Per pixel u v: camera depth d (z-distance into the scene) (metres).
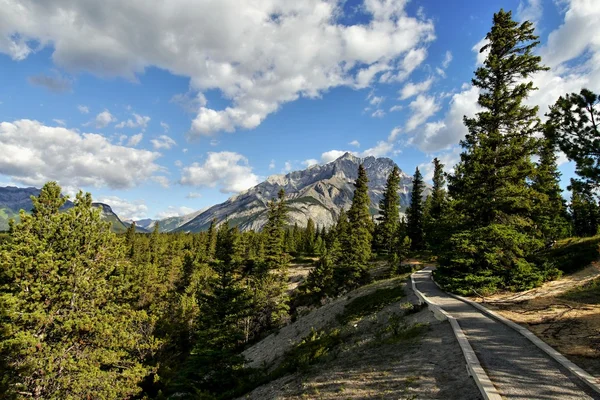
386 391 8.05
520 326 11.52
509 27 21.58
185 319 38.41
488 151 19.88
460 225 21.48
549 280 19.27
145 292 51.16
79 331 15.47
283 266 55.59
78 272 15.69
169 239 125.00
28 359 13.69
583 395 6.50
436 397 7.15
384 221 63.44
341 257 48.91
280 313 40.72
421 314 16.03
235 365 18.62
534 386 7.00
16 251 14.53
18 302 13.75
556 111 12.51
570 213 36.22
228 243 26.48
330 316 26.27
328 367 11.67
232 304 23.48
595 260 19.95
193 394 17.02
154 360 30.25
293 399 9.45
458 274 20.20
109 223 18.06
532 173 19.75
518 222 19.91
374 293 26.73
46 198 16.00
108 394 15.82
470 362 8.33
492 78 21.66
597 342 8.98
